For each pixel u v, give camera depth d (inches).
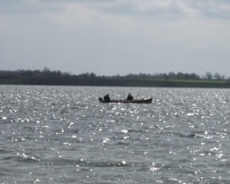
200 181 3782.0
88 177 3850.9
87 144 5418.3
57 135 6195.9
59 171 4028.1
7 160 4414.4
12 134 6250.0
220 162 4443.9
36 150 4953.3
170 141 5743.1
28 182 3693.4
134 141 5703.7
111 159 4500.5
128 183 3695.9
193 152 4953.3
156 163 4347.9
